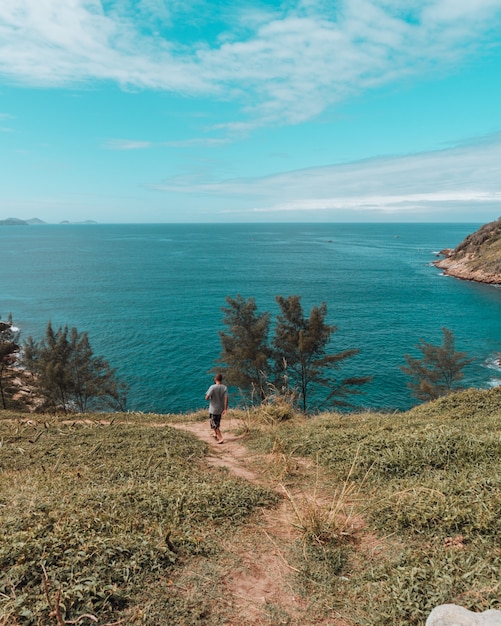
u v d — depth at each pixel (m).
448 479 6.83
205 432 13.50
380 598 4.27
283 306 32.00
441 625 3.41
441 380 37.22
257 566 5.04
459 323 61.38
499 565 4.44
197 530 5.75
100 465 8.98
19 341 55.62
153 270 130.38
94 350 51.34
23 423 14.47
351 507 6.55
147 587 4.34
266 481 8.31
